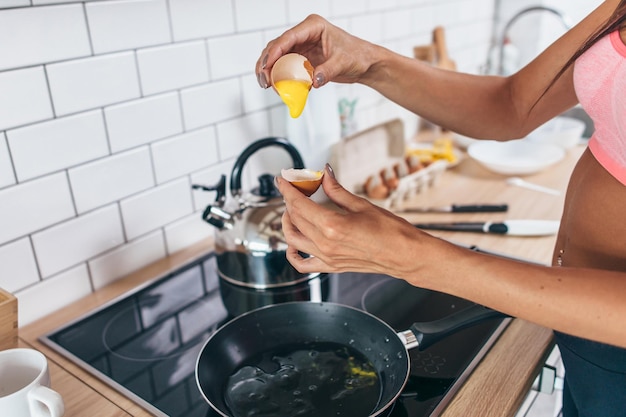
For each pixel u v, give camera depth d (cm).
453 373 78
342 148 145
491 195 142
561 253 79
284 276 103
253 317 86
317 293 102
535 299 54
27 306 96
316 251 62
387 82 90
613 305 53
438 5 185
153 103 107
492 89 90
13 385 68
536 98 86
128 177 106
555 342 86
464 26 206
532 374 79
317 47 85
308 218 59
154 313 98
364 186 145
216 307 99
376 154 158
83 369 83
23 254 93
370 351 83
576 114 199
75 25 91
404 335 80
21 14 84
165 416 73
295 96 76
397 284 104
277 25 128
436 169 147
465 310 83
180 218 118
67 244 99
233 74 121
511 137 93
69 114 94
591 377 72
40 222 94
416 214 133
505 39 212
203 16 111
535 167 147
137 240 111
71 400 77
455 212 133
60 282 100
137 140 106
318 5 137
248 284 104
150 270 112
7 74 85
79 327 95
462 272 56
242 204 102
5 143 87
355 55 83
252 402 74
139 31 101
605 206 68
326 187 63
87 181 100
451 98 90
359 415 71
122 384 80
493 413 71
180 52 109
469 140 171
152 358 86
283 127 137
